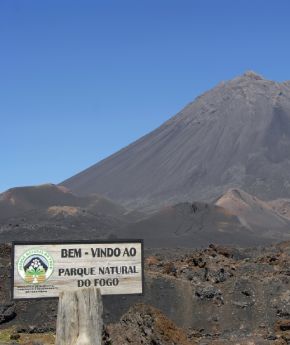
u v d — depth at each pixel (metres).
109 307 31.88
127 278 14.82
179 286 34.75
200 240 150.12
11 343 27.23
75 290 13.33
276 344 29.33
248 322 32.75
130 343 20.64
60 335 13.22
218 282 37.09
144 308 21.84
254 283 35.59
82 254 14.70
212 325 32.50
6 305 32.38
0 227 127.69
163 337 20.86
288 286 35.53
